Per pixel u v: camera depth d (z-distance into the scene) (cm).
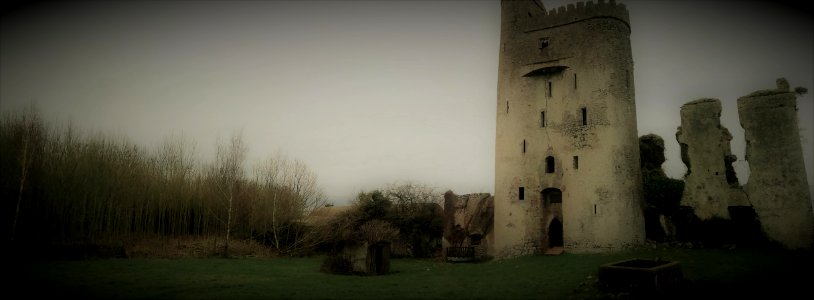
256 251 3375
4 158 2642
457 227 3744
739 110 2916
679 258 2405
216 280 1970
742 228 2814
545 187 3152
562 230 3247
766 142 2802
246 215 3697
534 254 3066
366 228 3553
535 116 3284
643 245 2950
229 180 3628
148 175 3331
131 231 3172
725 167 2927
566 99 3194
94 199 2872
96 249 2675
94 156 3002
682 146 3100
